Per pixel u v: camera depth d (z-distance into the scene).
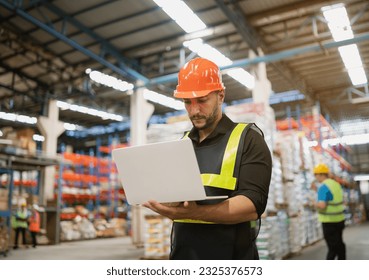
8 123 18.56
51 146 15.32
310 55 13.21
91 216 15.81
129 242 13.20
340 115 20.92
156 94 14.61
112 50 12.28
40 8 10.16
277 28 11.19
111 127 22.50
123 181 1.56
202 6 10.02
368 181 28.08
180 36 11.57
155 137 7.46
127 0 9.84
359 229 16.42
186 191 1.38
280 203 7.62
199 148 1.74
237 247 1.61
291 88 16.61
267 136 7.05
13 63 13.94
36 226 11.54
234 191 1.56
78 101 17.36
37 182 15.27
